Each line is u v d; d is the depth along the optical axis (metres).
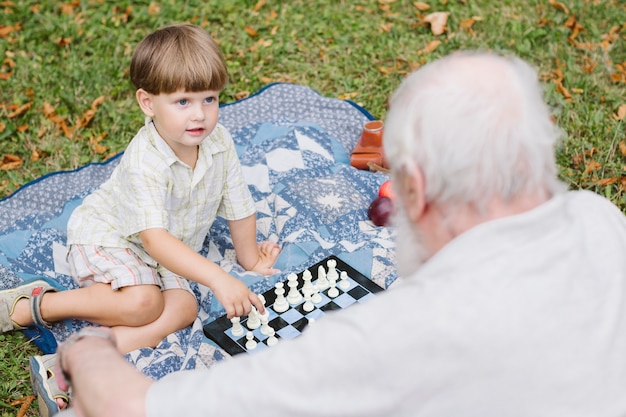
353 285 3.11
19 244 3.45
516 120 1.53
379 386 1.46
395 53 5.04
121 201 3.02
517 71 1.60
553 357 1.44
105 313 3.01
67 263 3.38
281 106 4.34
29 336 3.19
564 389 1.44
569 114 4.41
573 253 1.54
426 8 5.42
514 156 1.52
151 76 2.81
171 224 3.13
